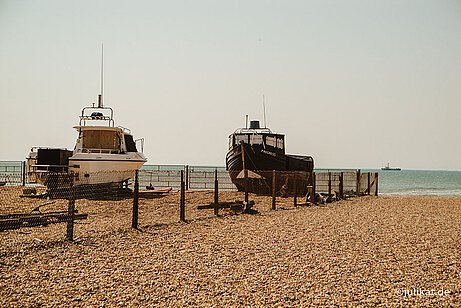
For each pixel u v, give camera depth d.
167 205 22.00
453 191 62.12
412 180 126.50
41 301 6.98
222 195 29.69
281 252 11.09
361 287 8.02
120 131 28.25
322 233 14.25
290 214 19.80
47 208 19.23
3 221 12.52
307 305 7.02
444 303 7.21
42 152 24.05
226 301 7.17
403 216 19.77
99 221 15.78
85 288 7.72
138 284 8.05
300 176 32.84
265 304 7.05
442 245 12.34
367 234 14.18
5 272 8.63
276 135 34.66
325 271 9.17
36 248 10.80
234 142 35.22
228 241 12.55
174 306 6.90
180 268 9.29
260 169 32.38
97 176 25.80
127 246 11.53
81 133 27.80
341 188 29.67
